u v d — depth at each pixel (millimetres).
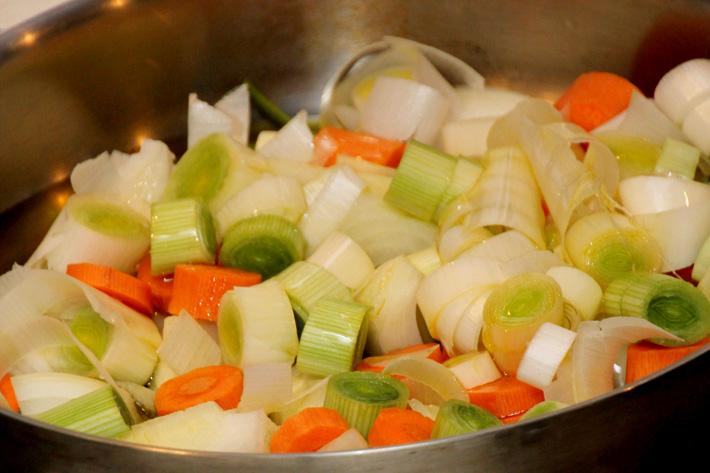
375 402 490
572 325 526
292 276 546
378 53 649
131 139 640
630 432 457
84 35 606
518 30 644
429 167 575
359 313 526
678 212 558
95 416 495
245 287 537
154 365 539
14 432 451
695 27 614
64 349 534
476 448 440
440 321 539
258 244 564
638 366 511
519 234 551
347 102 649
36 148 616
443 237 560
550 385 508
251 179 585
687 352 511
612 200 561
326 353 521
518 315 515
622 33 631
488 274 537
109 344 534
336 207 578
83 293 546
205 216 570
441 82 644
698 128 601
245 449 492
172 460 438
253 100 653
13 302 536
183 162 599
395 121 619
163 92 639
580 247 550
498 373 525
